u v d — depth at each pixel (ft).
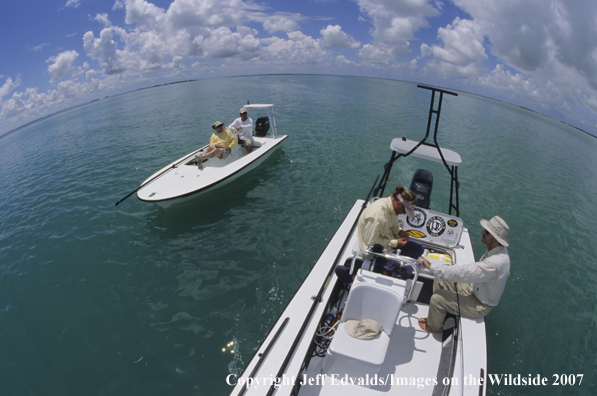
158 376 10.08
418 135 44.14
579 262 17.40
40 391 9.87
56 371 10.48
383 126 47.39
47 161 37.09
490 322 12.50
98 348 11.25
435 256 11.70
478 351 7.93
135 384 9.87
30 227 20.62
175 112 61.82
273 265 15.20
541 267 16.65
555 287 15.12
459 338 8.30
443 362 8.23
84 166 32.53
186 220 19.71
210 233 18.22
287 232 17.99
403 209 9.90
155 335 11.62
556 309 13.64
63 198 24.82
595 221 23.13
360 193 23.07
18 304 13.76
